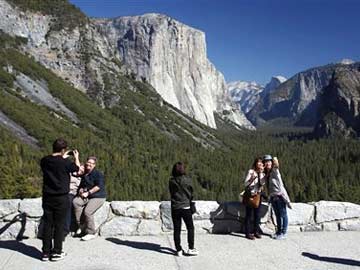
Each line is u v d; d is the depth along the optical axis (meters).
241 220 9.68
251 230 9.59
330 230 9.94
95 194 9.01
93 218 9.02
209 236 9.33
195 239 9.06
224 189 98.94
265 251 8.27
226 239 9.09
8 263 7.31
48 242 7.49
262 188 9.23
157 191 83.25
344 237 9.36
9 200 8.98
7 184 42.53
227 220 9.65
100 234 9.18
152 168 109.06
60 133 113.12
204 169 117.56
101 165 92.88
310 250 8.37
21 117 108.31
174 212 7.89
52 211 7.52
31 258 7.61
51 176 7.48
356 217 10.05
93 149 108.38
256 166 9.24
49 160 7.52
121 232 9.23
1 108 110.06
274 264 7.51
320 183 98.12
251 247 8.52
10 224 8.86
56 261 7.45
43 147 97.50
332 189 90.75
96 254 7.88
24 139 98.75
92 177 8.97
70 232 9.07
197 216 9.55
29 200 9.03
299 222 9.87
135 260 7.59
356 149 160.88
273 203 9.23
